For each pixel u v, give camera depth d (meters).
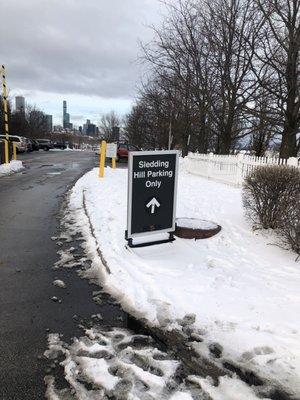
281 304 4.62
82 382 3.37
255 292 4.93
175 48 23.11
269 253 6.39
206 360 3.68
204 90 21.94
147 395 3.20
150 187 6.30
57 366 3.58
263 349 3.79
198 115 26.17
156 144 51.22
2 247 6.96
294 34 18.20
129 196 6.13
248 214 7.81
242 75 21.39
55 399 3.16
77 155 43.72
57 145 71.25
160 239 6.71
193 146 36.81
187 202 10.45
